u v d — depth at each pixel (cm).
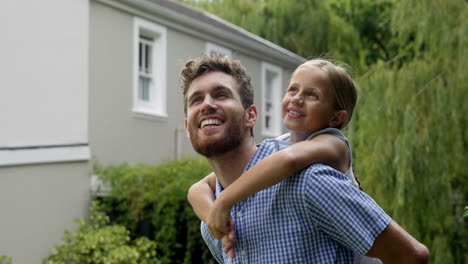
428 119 667
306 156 168
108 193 812
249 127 192
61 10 792
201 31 1071
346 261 172
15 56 730
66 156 784
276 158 166
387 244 162
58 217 775
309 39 1753
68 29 802
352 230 160
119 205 804
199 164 825
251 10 1872
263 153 188
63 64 794
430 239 669
